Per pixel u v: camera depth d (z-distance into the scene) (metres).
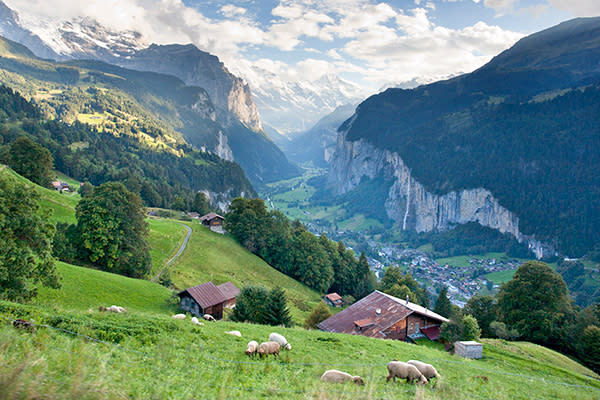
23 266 32.78
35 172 105.56
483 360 42.41
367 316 57.72
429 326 58.47
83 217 66.44
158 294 58.34
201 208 180.25
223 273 93.56
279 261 119.19
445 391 19.86
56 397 9.12
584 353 61.50
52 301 39.25
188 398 12.68
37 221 35.81
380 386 18.95
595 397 29.77
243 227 122.31
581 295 185.88
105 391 10.34
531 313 69.06
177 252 95.62
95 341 17.98
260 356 21.91
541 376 39.50
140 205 74.81
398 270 112.25
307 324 64.38
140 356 17.08
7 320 16.98
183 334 23.05
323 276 116.94
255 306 50.28
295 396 15.18
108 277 55.59
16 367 9.49
